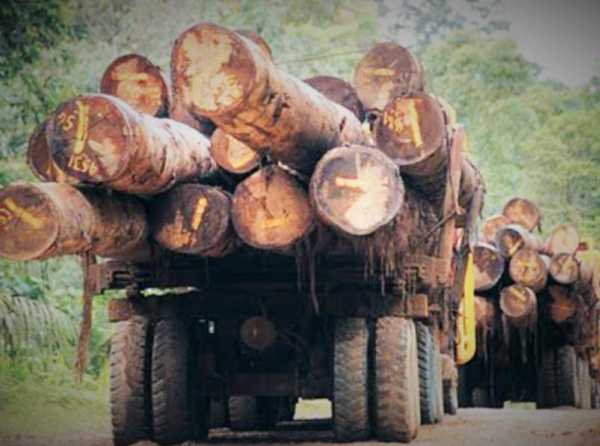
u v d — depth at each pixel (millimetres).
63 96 34812
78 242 12562
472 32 47156
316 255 15461
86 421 23906
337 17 44969
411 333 16719
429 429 18984
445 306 20750
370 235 14078
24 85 34000
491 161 46812
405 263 16375
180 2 40719
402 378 16203
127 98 15820
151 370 16703
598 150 46344
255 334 16656
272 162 13680
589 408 31562
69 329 29266
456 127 16734
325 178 12953
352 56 44500
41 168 13266
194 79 10984
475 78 47125
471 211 20297
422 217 16109
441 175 15016
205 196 14078
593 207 46062
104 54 37938
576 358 30969
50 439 19297
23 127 33594
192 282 16562
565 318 30469
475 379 31484
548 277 30531
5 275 29594
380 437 16312
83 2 37688
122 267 16641
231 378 17281
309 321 17125
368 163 12922
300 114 12172
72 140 12156
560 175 46531
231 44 10898
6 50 33875
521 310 28641
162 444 16516
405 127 13711
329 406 33250
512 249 29000
